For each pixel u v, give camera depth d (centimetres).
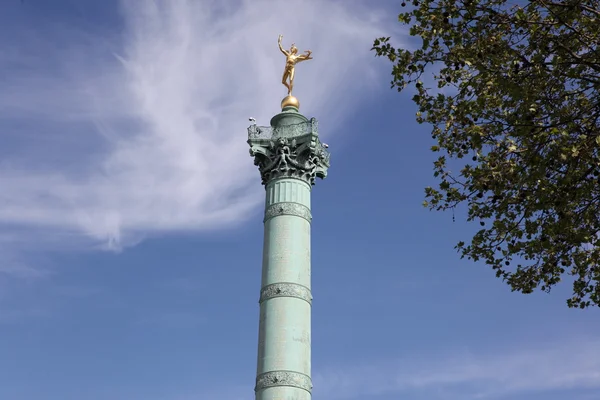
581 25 2767
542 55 2669
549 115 2720
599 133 2628
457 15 2808
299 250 5578
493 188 2839
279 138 5919
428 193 3077
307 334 5341
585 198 2795
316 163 5959
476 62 2792
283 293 5375
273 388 5081
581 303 3095
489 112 2892
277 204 5741
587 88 2675
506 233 2950
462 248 3069
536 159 2727
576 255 3062
